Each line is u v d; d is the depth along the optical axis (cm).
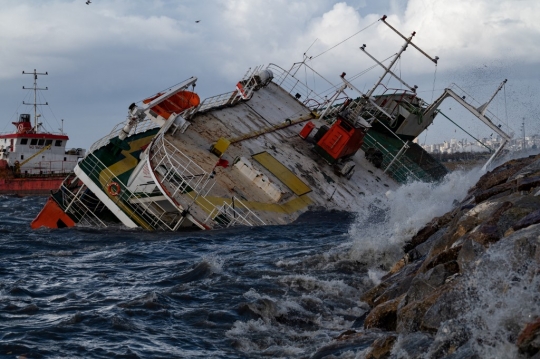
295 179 4738
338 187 4962
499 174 2802
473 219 1908
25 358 1570
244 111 5444
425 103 6812
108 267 2820
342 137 5156
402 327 1462
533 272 1272
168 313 1936
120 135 4178
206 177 4141
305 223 4122
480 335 1186
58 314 1969
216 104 5394
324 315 1897
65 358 1569
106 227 4078
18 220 5341
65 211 4216
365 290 2148
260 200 4253
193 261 2852
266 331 1767
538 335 1088
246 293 2116
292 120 5781
